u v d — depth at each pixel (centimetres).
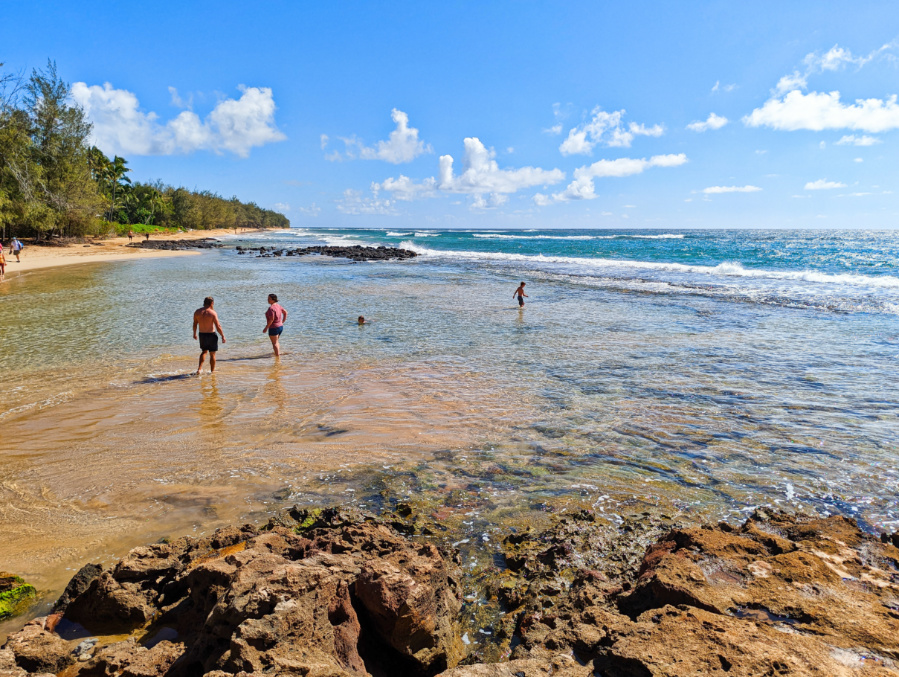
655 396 884
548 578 401
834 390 907
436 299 2167
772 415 784
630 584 380
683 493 545
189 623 341
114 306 1873
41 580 402
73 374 1021
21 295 2123
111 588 355
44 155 4938
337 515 481
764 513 457
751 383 957
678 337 1388
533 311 1847
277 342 1210
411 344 1312
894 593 323
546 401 858
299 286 2605
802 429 726
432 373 1037
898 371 1027
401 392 909
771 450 655
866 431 716
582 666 288
